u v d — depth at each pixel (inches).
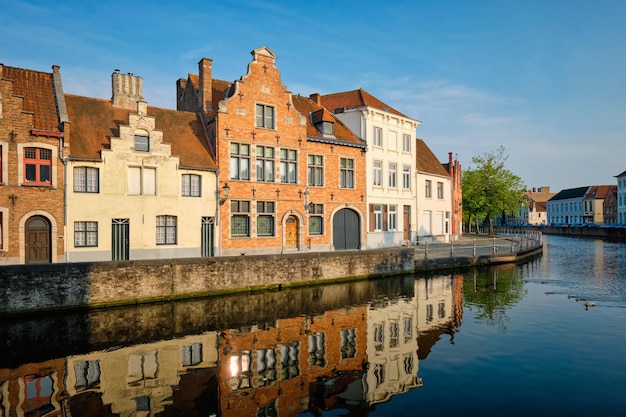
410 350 415.8
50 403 310.7
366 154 1107.9
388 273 877.8
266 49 919.0
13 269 531.2
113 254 736.3
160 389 335.3
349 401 310.0
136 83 974.4
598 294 671.8
